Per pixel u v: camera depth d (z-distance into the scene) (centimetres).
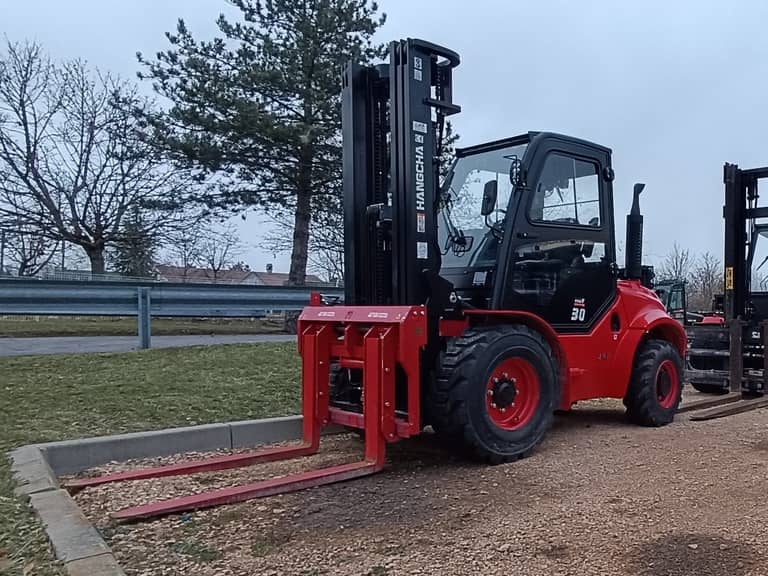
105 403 543
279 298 1091
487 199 482
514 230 498
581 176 555
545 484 405
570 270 537
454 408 441
